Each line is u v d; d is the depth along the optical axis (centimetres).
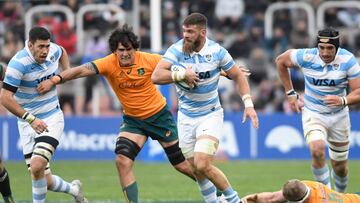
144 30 6712
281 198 2997
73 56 6431
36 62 3216
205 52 3045
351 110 6338
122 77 3216
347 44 6800
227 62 3073
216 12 6950
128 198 3141
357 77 3328
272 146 5962
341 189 3644
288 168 5338
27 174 5122
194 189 4344
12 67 3178
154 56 3262
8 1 6988
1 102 3189
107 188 4412
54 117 3306
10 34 6631
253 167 5412
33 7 6794
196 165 3023
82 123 6006
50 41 3244
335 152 3522
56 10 6644
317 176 3372
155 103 3272
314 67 3369
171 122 3322
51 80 3192
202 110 3108
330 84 3369
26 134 3359
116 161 3192
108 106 6322
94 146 6000
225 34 6838
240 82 3094
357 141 5938
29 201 3859
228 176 4906
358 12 6975
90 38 6569
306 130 3419
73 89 6309
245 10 6975
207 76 3059
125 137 3228
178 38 6725
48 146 3222
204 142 3038
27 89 3259
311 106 3444
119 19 6612
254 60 6550
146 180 4766
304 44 6675
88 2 6881
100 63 3209
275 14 6888
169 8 6838
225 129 5938
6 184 3359
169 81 3014
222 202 3291
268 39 6731
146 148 5838
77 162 5809
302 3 6850
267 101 6525
